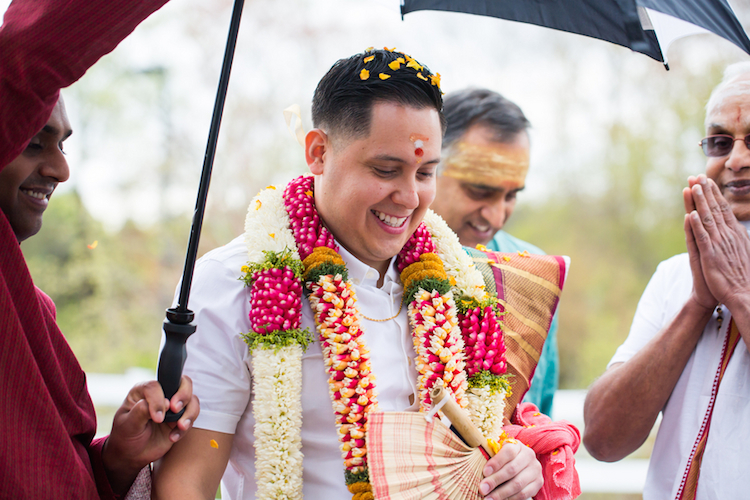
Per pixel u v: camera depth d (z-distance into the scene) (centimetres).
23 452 119
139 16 120
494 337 163
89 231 948
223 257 156
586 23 159
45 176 134
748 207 190
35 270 920
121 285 942
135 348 925
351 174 147
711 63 1041
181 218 955
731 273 178
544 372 246
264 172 928
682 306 190
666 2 150
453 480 143
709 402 182
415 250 170
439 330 158
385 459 140
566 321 1045
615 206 1071
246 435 150
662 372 187
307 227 158
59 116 134
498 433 158
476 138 260
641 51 158
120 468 136
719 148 192
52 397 130
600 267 1058
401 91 144
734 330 184
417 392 161
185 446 141
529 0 160
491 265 181
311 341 150
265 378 143
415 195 147
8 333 119
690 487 180
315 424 152
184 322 131
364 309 161
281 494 141
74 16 115
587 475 380
